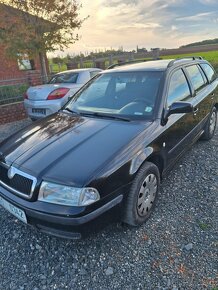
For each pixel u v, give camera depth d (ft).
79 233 7.06
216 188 11.06
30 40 30.58
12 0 30.35
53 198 7.13
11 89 26.50
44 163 7.68
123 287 6.91
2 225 9.48
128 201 8.20
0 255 8.18
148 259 7.70
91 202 7.00
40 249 8.31
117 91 11.27
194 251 7.89
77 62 55.21
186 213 9.59
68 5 32.42
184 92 11.98
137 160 8.19
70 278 7.29
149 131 9.02
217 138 16.72
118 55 58.70
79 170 7.25
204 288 6.72
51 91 21.22
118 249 8.10
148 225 9.04
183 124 11.34
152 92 10.35
